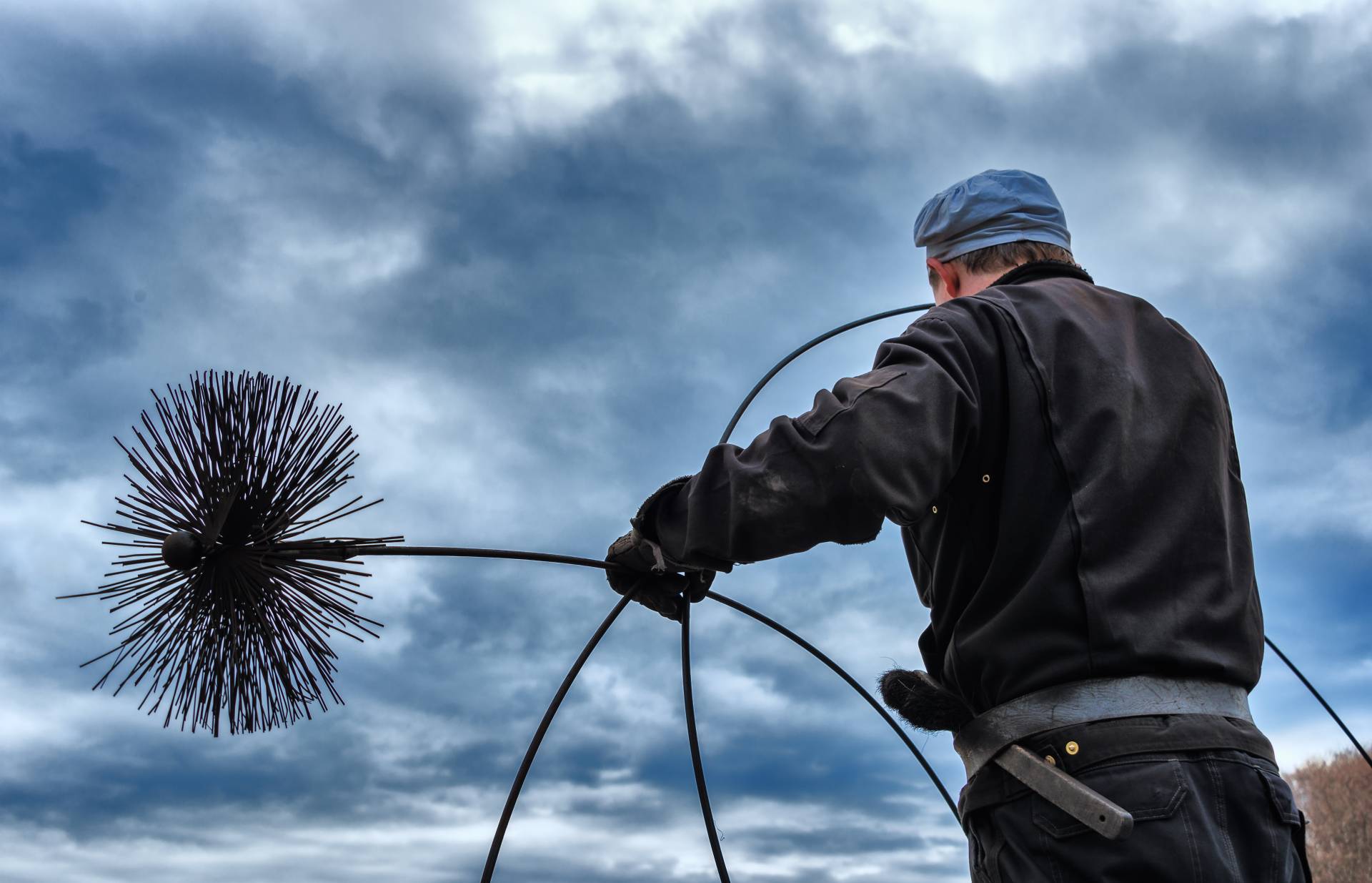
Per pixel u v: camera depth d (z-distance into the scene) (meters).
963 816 1.65
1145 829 1.40
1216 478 1.65
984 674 1.60
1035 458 1.61
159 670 1.83
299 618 1.83
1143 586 1.53
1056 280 1.81
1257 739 1.52
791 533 1.53
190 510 1.83
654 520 1.75
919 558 1.77
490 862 1.77
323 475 1.85
